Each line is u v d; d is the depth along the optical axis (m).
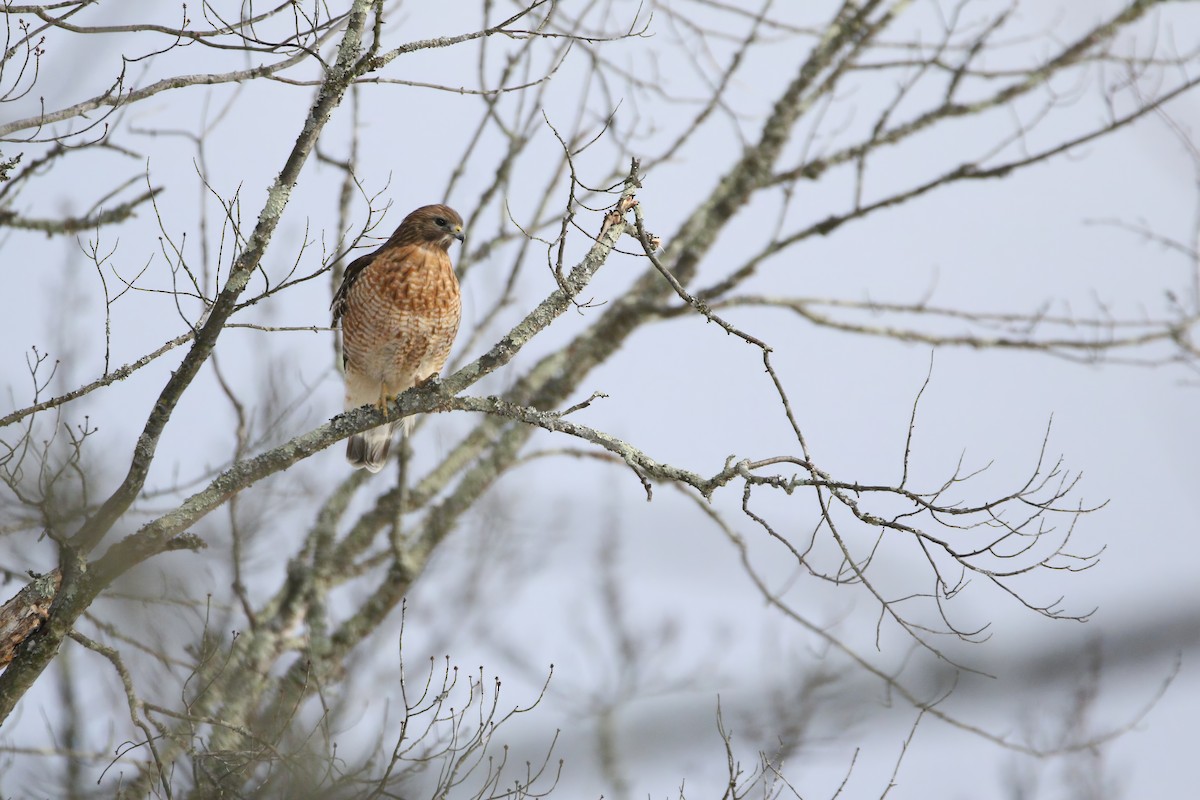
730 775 9.49
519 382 17.08
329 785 9.23
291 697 12.03
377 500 15.85
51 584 9.31
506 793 9.45
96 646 9.32
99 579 9.36
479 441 16.38
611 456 16.75
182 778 10.28
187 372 9.39
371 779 9.27
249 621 13.73
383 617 14.87
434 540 15.38
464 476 15.95
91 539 9.49
